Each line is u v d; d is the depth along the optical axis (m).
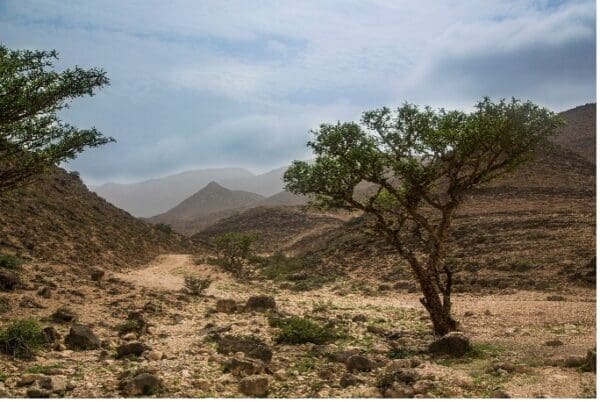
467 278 32.09
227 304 23.70
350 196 18.53
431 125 17.84
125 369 12.35
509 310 22.22
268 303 24.03
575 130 95.88
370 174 17.77
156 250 72.25
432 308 17.27
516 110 16.72
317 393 10.32
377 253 44.84
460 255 38.00
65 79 15.83
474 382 10.71
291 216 115.38
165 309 23.55
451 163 17.55
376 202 19.44
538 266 31.94
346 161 17.64
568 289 27.42
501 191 56.44
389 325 20.17
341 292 33.38
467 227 44.59
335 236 67.62
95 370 12.24
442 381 10.82
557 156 66.75
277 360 13.45
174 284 37.12
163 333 17.75
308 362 13.25
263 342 15.49
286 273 46.66
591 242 34.50
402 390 10.02
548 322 18.92
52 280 28.66
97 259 47.75
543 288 28.36
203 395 10.25
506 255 35.41
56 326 17.77
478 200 54.56
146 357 13.59
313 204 19.28
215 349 14.97
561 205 48.75
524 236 39.06
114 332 17.81
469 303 25.47
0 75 14.62
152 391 10.38
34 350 13.73
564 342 15.06
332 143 17.58
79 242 51.06
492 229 42.78
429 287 17.36
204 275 47.16
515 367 11.61
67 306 21.73
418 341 16.45
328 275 42.44
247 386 10.35
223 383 11.10
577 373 11.09
